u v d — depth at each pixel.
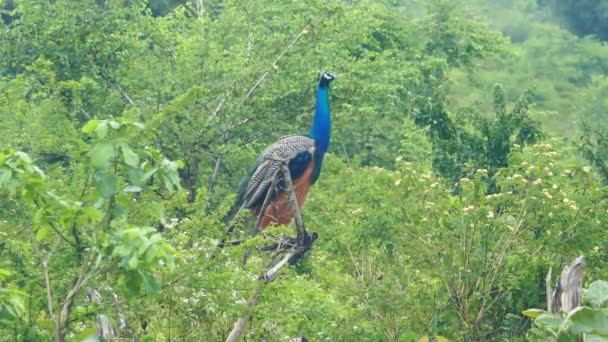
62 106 16.52
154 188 10.83
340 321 13.22
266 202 15.53
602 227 14.58
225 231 11.94
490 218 14.27
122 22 23.14
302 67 23.02
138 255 9.09
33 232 10.42
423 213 14.59
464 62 36.34
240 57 23.03
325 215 15.55
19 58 23.16
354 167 21.41
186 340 11.72
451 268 14.39
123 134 9.36
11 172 9.24
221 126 21.59
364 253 14.80
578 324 10.35
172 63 23.06
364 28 24.58
